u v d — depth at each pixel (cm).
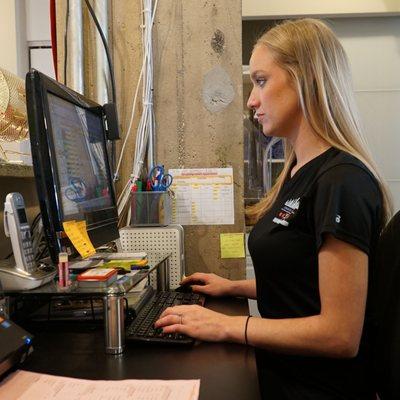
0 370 71
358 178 86
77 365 81
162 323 94
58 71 166
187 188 169
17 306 102
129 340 90
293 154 119
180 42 168
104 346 90
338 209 82
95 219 117
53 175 93
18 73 258
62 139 103
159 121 169
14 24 255
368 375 92
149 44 165
